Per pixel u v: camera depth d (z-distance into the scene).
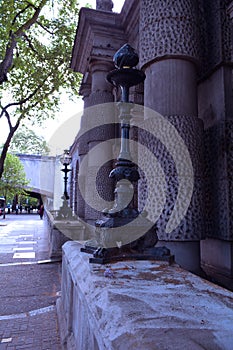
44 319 3.48
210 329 1.00
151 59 3.69
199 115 4.12
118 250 2.23
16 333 3.08
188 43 3.59
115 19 6.76
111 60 6.89
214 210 3.64
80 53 7.96
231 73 3.73
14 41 9.84
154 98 3.63
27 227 19.23
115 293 1.41
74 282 2.15
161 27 3.66
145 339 0.92
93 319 1.34
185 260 3.25
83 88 8.68
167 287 1.52
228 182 3.43
